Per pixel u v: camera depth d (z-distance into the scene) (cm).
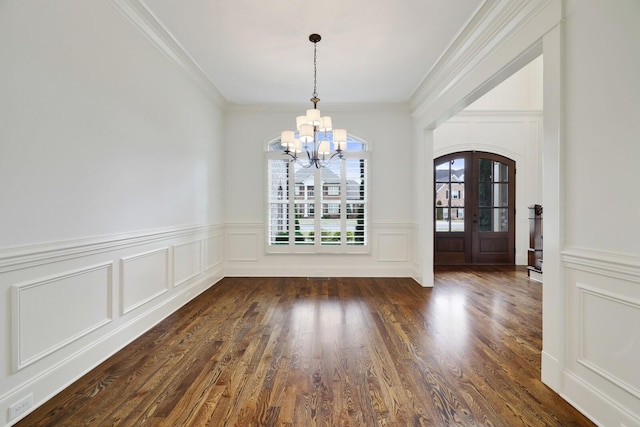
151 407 179
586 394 172
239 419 169
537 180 618
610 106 159
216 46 324
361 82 416
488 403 184
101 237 232
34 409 177
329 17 275
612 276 158
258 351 250
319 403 183
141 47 282
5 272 164
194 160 396
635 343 149
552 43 197
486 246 625
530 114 616
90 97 222
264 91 448
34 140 179
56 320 194
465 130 619
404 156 513
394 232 514
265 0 252
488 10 251
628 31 150
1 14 161
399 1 253
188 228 376
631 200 149
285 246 512
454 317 327
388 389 197
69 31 203
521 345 261
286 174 512
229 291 427
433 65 365
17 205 170
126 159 262
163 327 300
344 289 439
